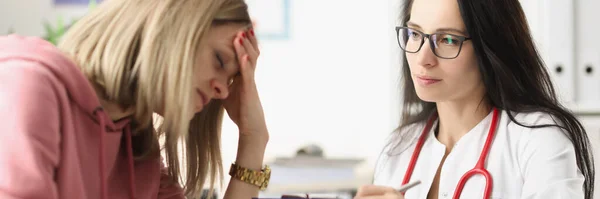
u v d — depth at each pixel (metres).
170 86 1.10
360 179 2.54
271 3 3.19
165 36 1.11
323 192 2.48
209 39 1.18
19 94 0.95
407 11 1.33
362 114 3.18
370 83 3.17
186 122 1.11
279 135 3.20
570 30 2.77
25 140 0.92
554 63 2.78
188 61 1.11
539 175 1.19
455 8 1.22
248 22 1.28
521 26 1.27
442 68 1.24
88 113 1.08
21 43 1.03
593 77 2.77
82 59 1.13
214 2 1.18
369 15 3.16
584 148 1.30
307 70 3.20
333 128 3.20
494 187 1.25
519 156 1.25
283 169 2.71
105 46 1.13
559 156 1.20
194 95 1.16
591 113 2.76
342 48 3.18
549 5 2.77
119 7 1.15
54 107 0.98
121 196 1.19
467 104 1.33
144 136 1.27
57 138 0.98
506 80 1.26
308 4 3.19
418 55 1.25
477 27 1.22
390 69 3.14
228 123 3.11
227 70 1.24
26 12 3.21
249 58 1.28
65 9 3.22
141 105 1.13
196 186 1.43
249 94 1.39
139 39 1.13
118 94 1.13
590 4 2.76
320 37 3.19
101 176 1.09
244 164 1.43
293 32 3.20
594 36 2.77
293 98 3.20
